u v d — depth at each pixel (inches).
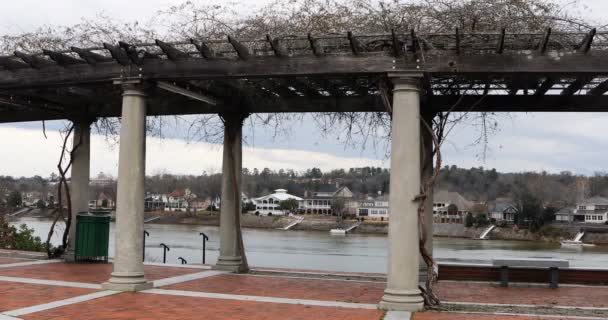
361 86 389.4
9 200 2039.9
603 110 387.2
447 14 304.7
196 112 450.0
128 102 354.0
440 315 283.4
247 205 3767.2
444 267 410.3
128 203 351.6
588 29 294.4
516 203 2763.3
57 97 452.4
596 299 338.6
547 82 358.6
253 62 327.6
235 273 433.7
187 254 1197.1
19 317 263.0
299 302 312.0
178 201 3358.8
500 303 321.7
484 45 298.0
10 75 377.4
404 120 306.0
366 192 3836.1
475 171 3339.1
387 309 295.6
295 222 3179.1
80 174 490.9
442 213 3083.2
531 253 1683.1
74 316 267.1
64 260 485.7
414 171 305.9
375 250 1550.2
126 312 278.7
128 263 347.9
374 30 316.5
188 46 368.8
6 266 444.8
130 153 352.8
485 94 377.1
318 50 315.3
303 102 427.5
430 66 303.4
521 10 299.9
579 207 3085.6
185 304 301.9
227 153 449.1
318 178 4242.1
